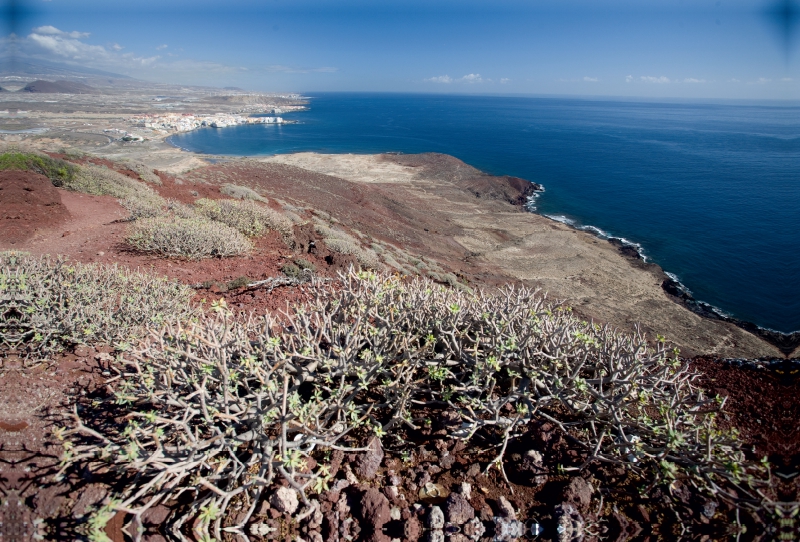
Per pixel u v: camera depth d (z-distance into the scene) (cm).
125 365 381
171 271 792
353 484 277
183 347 331
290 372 324
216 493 245
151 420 247
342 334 349
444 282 1789
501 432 319
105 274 593
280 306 605
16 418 318
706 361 501
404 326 387
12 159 1441
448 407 343
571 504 260
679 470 275
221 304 349
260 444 269
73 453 251
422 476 282
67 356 409
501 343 322
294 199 3067
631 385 288
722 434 273
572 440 306
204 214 1289
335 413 311
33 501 256
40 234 994
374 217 3306
